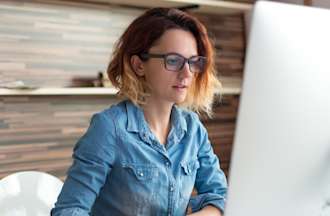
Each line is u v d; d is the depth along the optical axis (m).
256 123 0.69
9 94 2.10
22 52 2.26
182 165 1.11
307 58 0.70
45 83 2.32
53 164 2.40
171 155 1.11
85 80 2.44
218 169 1.26
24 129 2.31
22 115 2.30
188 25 1.03
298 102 0.71
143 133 1.06
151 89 1.06
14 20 2.23
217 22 2.87
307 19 0.70
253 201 0.73
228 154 2.99
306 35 0.70
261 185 0.72
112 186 1.06
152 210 1.06
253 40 0.67
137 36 1.03
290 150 0.73
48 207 1.45
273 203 0.74
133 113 1.07
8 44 2.22
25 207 1.42
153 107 1.10
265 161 0.71
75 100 2.45
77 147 1.04
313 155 0.75
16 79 2.25
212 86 1.13
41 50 2.31
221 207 1.11
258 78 0.68
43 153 2.37
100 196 1.08
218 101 2.77
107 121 1.04
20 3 2.24
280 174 0.73
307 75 0.71
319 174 0.76
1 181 1.40
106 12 2.50
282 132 0.71
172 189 1.07
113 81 1.12
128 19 2.57
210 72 1.10
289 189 0.75
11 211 1.40
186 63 1.00
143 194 1.04
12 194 1.41
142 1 2.43
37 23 2.29
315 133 0.73
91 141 1.01
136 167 1.04
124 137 1.03
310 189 0.76
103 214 1.08
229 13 2.88
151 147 1.06
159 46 1.00
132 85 1.06
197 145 1.20
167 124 1.13
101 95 2.54
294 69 0.69
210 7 2.62
